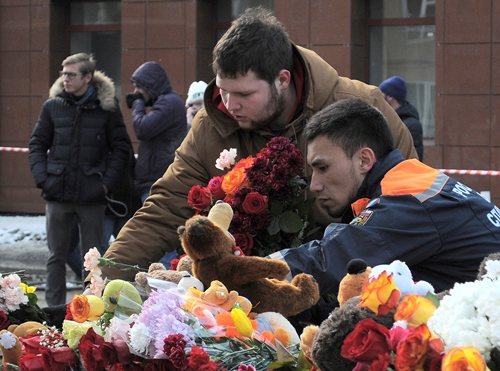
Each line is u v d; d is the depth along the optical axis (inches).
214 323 78.4
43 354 80.7
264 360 77.0
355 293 74.2
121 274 108.0
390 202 95.3
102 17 468.4
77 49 473.4
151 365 73.0
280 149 112.3
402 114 282.4
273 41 115.9
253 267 82.8
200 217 84.4
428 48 408.2
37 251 389.1
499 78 380.2
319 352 62.6
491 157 383.6
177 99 273.3
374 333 56.9
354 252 92.6
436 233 94.3
